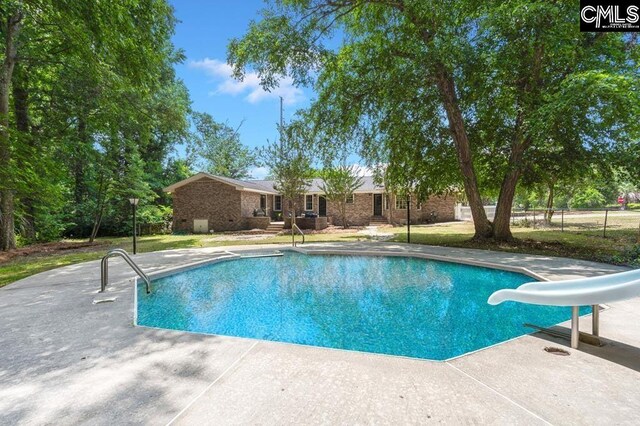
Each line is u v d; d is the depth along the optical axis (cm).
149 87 1328
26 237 1522
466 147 1132
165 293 627
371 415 204
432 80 1016
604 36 885
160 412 209
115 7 998
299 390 234
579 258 814
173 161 2759
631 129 892
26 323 386
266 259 964
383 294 628
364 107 1137
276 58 1116
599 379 246
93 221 1905
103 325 379
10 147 1091
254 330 448
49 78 1400
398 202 2300
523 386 237
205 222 2012
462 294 615
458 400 220
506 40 877
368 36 1240
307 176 1914
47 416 206
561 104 759
